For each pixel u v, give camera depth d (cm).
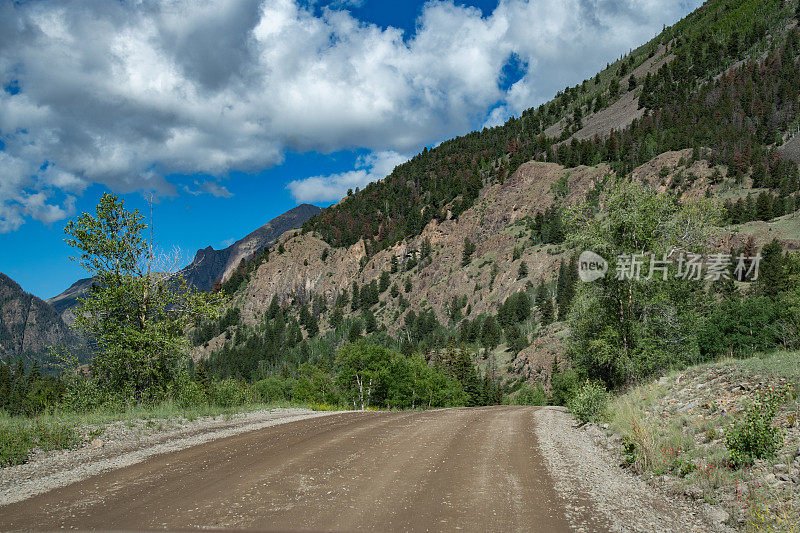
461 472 803
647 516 602
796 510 533
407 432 1270
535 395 7688
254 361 17425
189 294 1978
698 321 2067
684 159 17238
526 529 531
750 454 711
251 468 800
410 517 563
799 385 937
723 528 552
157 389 1914
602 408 1498
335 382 4866
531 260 18250
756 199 13338
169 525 523
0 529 513
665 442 888
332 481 723
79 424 1105
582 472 839
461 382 8031
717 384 1191
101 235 1795
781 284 5394
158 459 869
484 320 16600
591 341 2014
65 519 545
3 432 876
